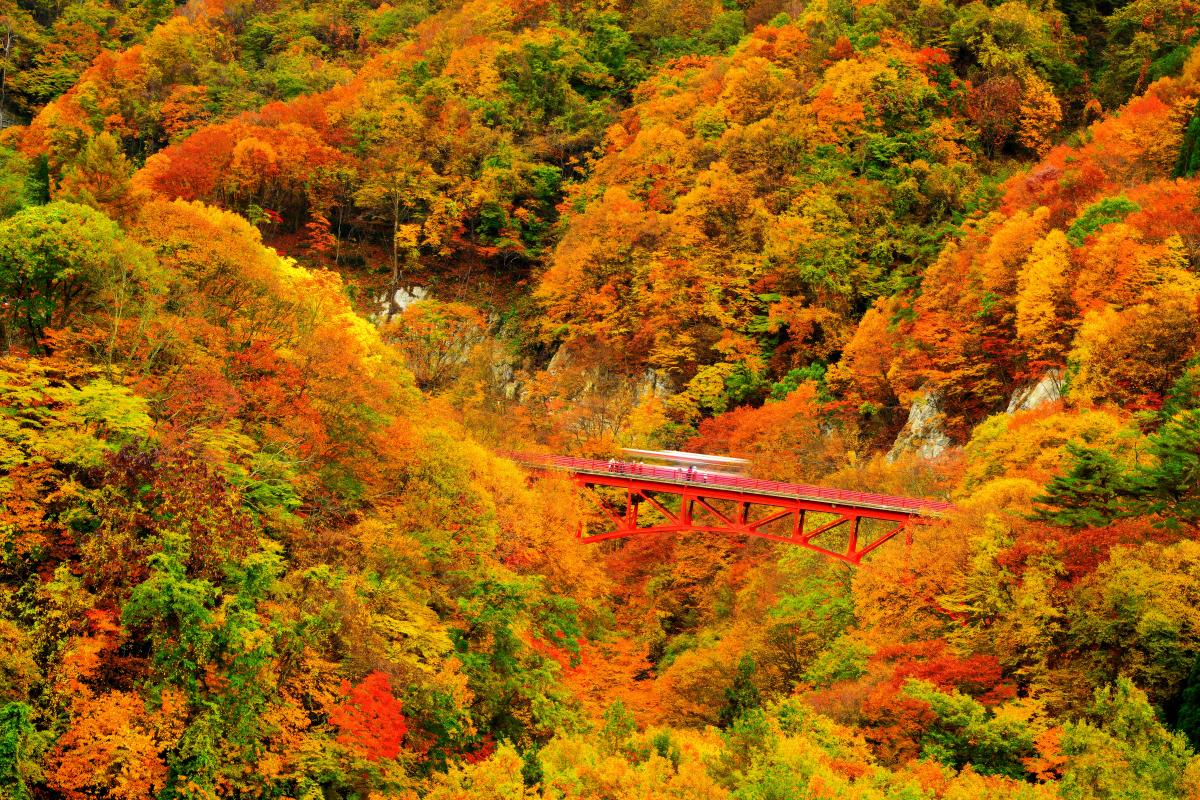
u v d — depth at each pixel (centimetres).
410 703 5412
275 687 4747
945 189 15875
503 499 8444
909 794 4447
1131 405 9238
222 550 4850
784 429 12450
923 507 8738
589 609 9100
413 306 16088
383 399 7838
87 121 19800
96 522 4766
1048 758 5062
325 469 6806
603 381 14875
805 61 18612
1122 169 13400
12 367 5328
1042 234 11969
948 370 12031
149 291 6619
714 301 14800
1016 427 9281
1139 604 5809
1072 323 10475
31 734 3966
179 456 5028
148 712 4334
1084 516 6719
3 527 4459
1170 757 4678
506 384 15662
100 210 7938
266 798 4584
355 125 19150
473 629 6519
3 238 6091
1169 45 19075
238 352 6825
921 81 17638
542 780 4809
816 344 14462
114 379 5828
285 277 8681
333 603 5122
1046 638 6100
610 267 15888
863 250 15238
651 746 5206
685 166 17175
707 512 11656
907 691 5669
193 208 8575
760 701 6712
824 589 8944
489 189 18162
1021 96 17888
